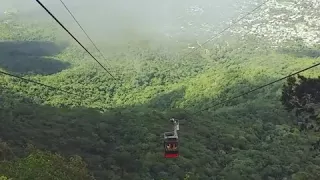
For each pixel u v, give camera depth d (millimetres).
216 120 112000
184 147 83125
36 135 75312
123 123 98875
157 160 73812
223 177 72125
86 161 67688
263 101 124812
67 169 33688
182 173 69250
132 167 71938
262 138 98562
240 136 95688
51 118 92312
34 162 30781
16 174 28922
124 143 85438
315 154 81750
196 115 115750
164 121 105750
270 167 77062
